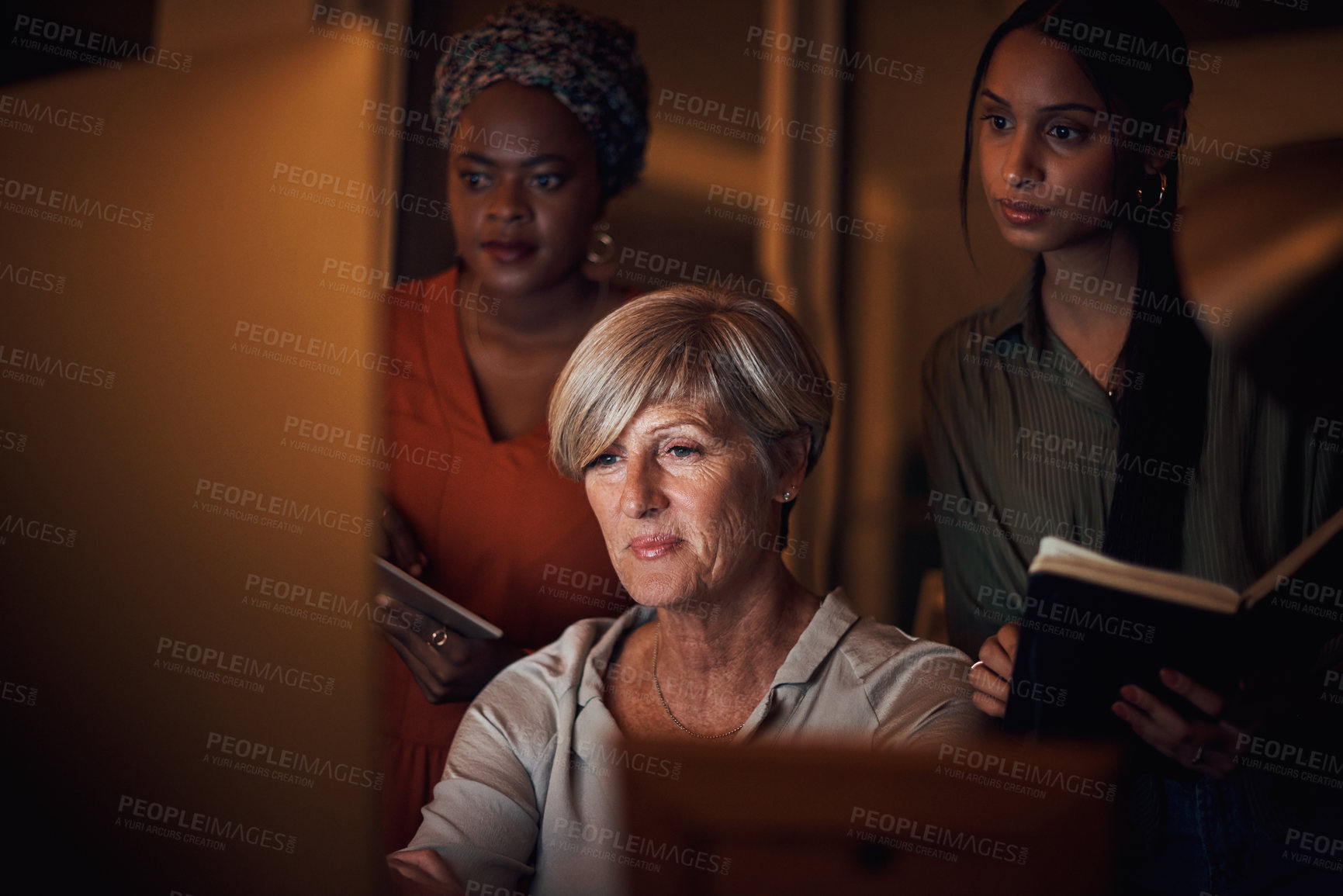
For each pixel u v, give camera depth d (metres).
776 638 1.39
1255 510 2.21
